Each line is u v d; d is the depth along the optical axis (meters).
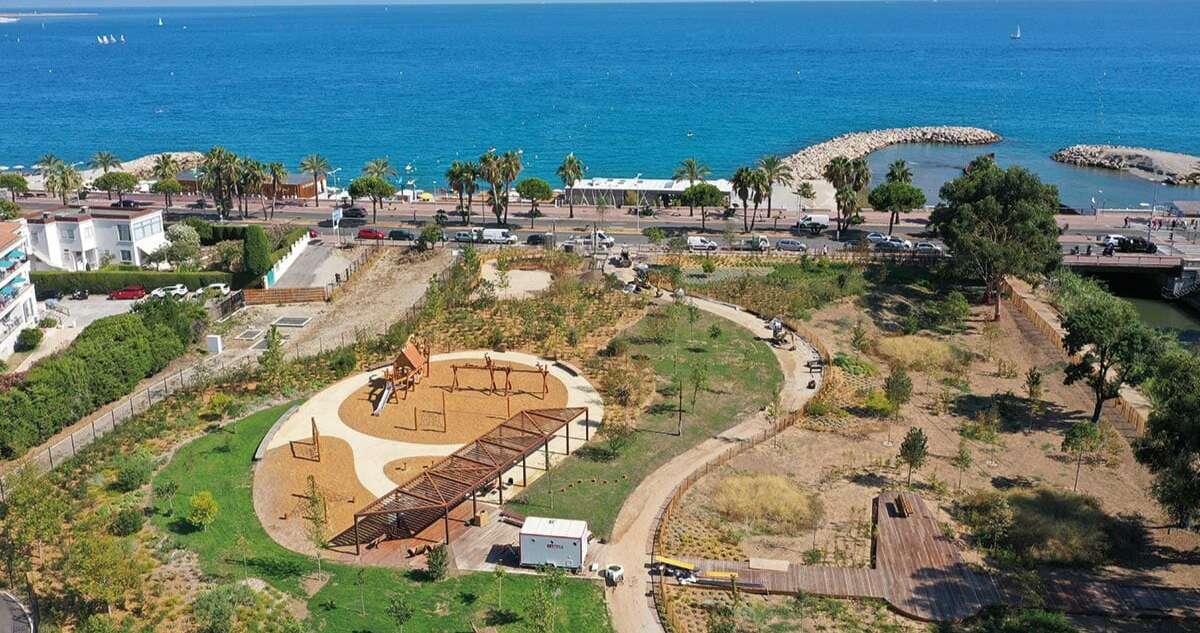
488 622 57.28
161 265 133.62
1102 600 60.12
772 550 65.94
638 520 69.31
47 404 82.12
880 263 131.12
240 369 97.38
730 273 128.12
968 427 85.31
